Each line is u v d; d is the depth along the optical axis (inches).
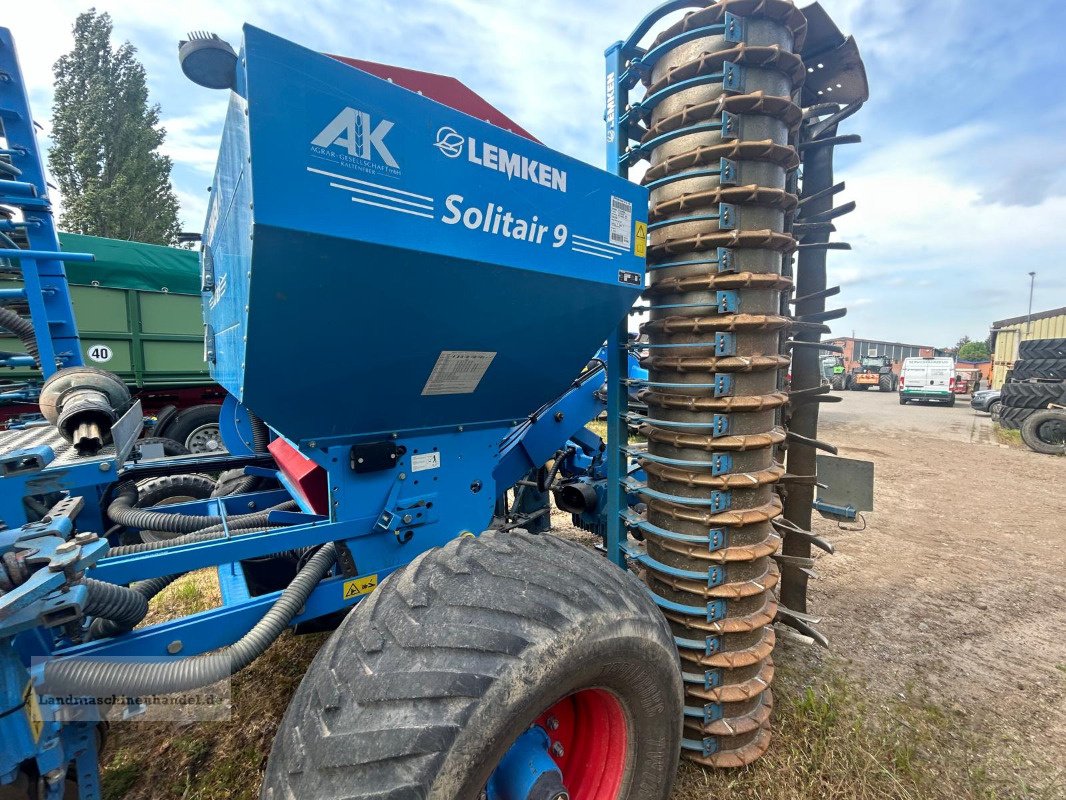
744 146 75.9
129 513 87.1
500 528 106.2
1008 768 85.4
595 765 65.9
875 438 455.5
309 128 45.1
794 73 80.5
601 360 121.5
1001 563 174.4
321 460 67.6
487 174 58.1
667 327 84.0
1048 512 235.0
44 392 82.1
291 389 59.3
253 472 121.4
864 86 103.3
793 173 93.2
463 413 77.2
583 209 68.9
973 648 121.6
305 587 64.9
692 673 84.6
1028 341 461.7
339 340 56.8
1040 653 120.1
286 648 114.1
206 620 61.1
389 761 42.8
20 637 49.0
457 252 56.4
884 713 97.5
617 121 92.9
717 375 79.1
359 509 70.8
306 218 45.7
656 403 87.4
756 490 83.9
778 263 83.7
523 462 112.2
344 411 65.4
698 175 78.9
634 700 62.8
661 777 67.7
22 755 42.7
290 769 45.2
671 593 87.0
